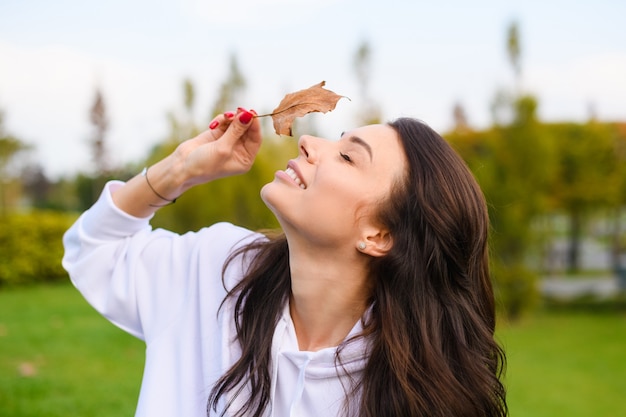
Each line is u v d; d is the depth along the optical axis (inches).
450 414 62.1
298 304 65.6
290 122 67.6
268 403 64.3
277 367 64.6
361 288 65.4
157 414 67.3
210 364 67.4
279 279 68.4
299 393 63.0
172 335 70.9
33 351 246.8
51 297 416.2
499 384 68.5
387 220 63.4
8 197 677.3
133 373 221.8
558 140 479.2
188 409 67.2
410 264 64.4
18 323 306.8
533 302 383.9
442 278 66.1
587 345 328.5
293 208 61.7
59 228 503.5
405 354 62.4
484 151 397.4
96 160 840.9
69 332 286.4
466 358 65.1
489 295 71.9
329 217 61.2
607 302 468.8
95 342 267.3
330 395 63.3
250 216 345.7
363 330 63.9
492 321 72.8
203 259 72.7
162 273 73.7
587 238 704.4
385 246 64.4
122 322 75.5
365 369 62.9
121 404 184.9
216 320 68.9
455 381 63.1
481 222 68.4
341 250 63.3
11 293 438.0
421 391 62.1
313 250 63.4
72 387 198.8
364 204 62.3
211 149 70.2
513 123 369.4
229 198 343.9
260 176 343.6
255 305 67.4
